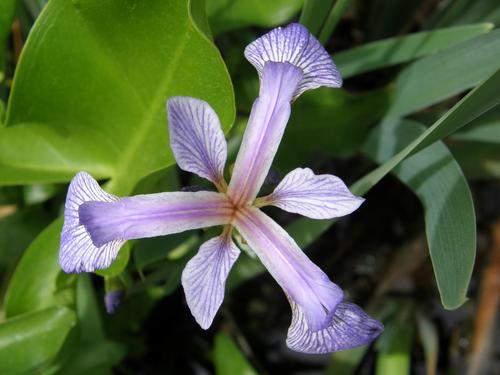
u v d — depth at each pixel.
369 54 0.20
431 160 0.17
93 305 0.20
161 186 0.18
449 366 0.25
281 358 0.25
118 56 0.17
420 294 0.25
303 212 0.13
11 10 0.16
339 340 0.13
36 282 0.18
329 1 0.17
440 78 0.19
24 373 0.17
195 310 0.13
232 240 0.13
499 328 0.25
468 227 0.15
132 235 0.12
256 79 0.21
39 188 0.20
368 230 0.26
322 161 0.24
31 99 0.17
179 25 0.16
